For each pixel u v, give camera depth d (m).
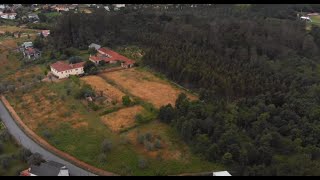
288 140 148.62
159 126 169.00
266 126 156.75
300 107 170.50
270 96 181.38
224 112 167.12
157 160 147.12
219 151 145.62
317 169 131.62
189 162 145.75
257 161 140.25
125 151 152.38
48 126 173.00
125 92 198.50
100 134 164.25
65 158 151.50
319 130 153.75
